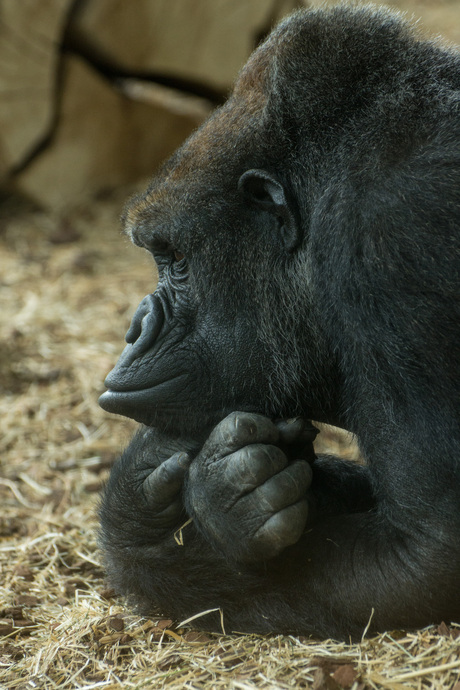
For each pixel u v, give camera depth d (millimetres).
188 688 7137
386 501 7691
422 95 7926
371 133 7816
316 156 8117
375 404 7520
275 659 7359
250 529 7594
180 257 8742
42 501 12211
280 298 8375
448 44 9055
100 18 22906
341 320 7648
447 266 7082
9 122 23141
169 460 8336
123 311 18734
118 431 14352
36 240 22703
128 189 24500
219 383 8555
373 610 7543
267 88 8453
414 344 7148
